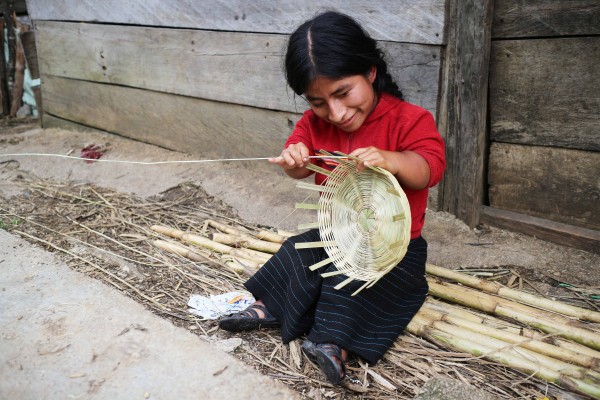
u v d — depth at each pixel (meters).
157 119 4.48
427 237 2.90
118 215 3.39
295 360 2.04
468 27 2.73
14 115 6.22
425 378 1.94
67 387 1.88
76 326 2.20
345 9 3.13
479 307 2.33
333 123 1.96
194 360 2.00
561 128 2.71
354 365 2.02
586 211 2.75
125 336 2.13
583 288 2.45
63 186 3.90
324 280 2.06
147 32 4.27
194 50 4.00
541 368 1.94
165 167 4.04
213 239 2.99
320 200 2.17
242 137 3.94
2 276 2.59
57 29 5.00
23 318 2.25
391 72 3.04
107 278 2.63
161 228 3.14
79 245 2.97
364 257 2.03
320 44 1.81
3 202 3.62
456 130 2.91
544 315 2.23
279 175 3.78
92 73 4.85
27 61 5.45
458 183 2.97
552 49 2.63
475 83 2.77
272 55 3.55
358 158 1.82
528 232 2.86
